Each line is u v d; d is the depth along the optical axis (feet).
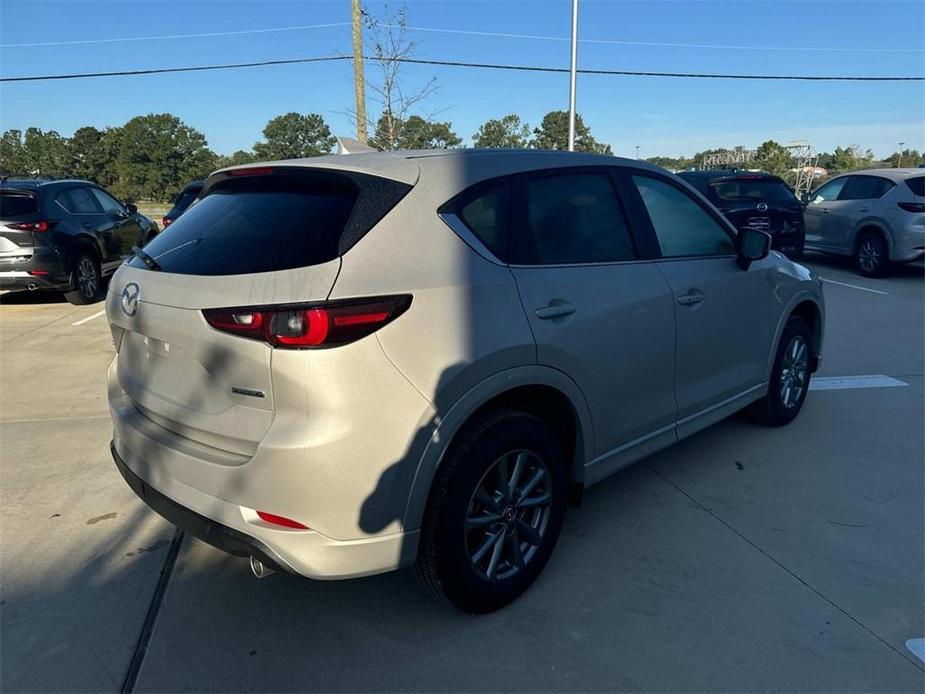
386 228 7.66
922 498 11.87
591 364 9.44
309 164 8.52
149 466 8.41
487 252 8.44
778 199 34.68
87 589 9.41
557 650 8.20
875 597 9.12
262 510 7.23
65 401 17.33
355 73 54.24
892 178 35.27
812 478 12.64
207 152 286.46
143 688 7.64
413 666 7.97
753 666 7.89
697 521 11.14
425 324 7.52
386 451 7.24
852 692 7.50
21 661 8.03
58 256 29.14
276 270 7.28
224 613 8.93
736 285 12.41
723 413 12.71
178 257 8.34
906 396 17.16
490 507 8.52
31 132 295.89
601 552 10.25
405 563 7.73
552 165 9.75
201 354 7.52
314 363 6.89
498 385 8.15
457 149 9.34
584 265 9.59
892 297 30.66
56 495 12.16
